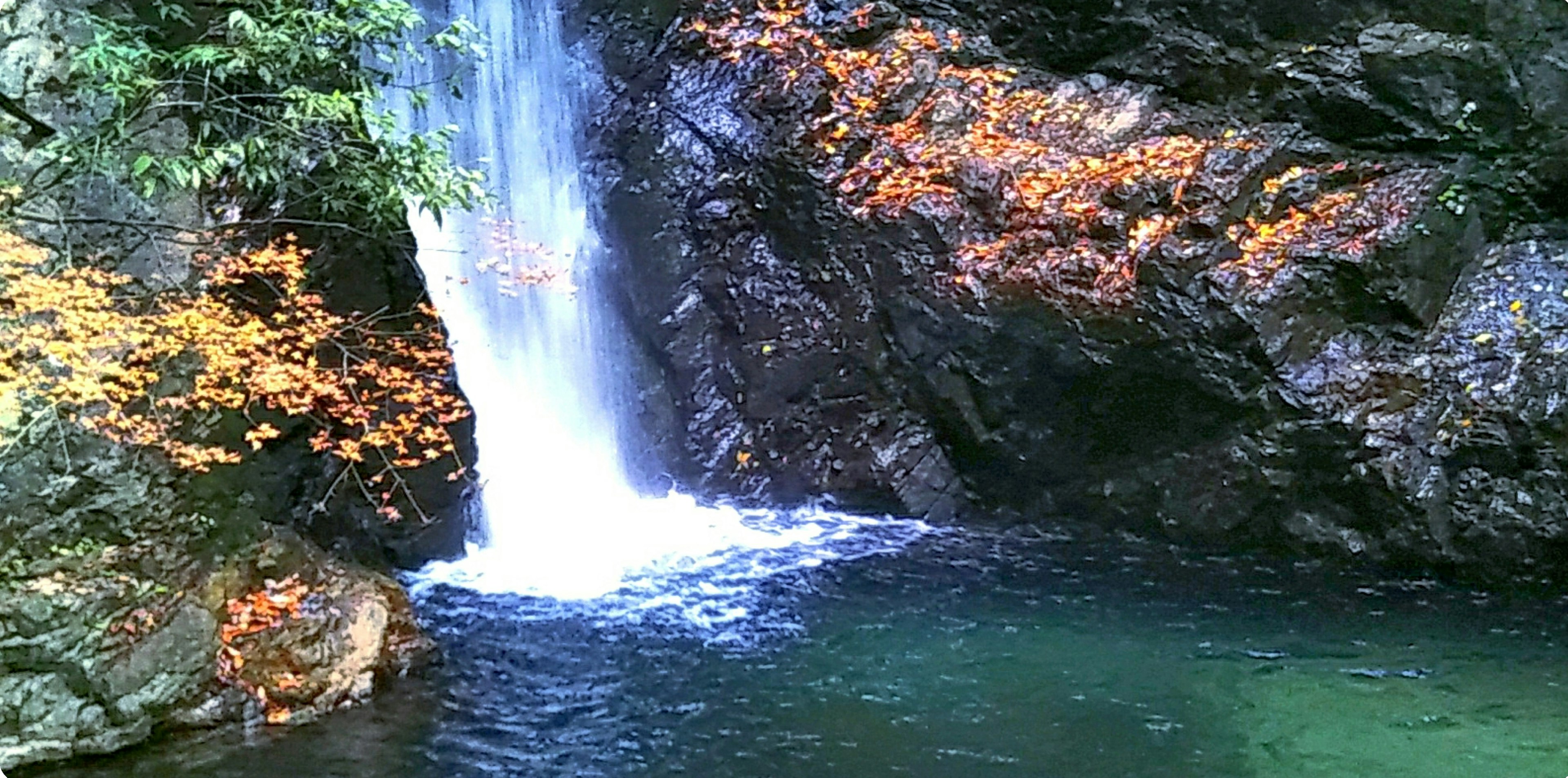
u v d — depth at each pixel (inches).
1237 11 423.5
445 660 299.3
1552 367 370.3
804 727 271.1
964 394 431.8
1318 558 393.1
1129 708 283.6
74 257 258.2
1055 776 250.8
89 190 261.7
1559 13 383.2
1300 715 280.4
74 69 248.5
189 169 253.8
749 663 305.1
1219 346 392.2
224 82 277.3
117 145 260.5
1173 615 344.8
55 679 245.0
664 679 293.9
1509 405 370.6
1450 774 252.5
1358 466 382.0
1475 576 370.3
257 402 295.6
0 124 254.8
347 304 322.3
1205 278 392.2
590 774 248.1
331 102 255.9
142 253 267.0
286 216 297.6
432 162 283.3
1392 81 402.0
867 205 435.5
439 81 361.1
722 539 407.8
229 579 276.8
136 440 262.5
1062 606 350.9
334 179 293.1
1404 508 377.1
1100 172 420.5
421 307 339.6
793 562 385.7
